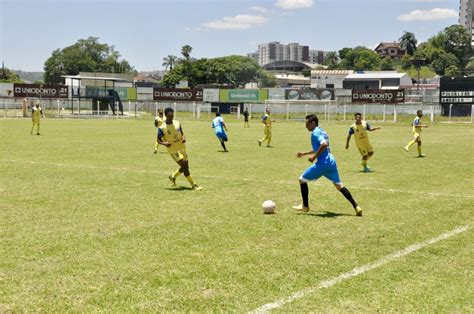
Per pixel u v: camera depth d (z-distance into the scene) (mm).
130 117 63375
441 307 5938
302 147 26250
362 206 11312
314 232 9070
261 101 73375
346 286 6531
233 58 140375
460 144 28938
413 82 131500
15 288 6426
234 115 68812
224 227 9391
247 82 142125
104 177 15336
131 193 12742
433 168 18109
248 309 5840
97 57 155750
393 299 6145
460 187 13945
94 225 9492
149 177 15383
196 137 32969
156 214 10414
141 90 85562
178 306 5918
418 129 22125
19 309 5840
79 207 11047
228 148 25531
